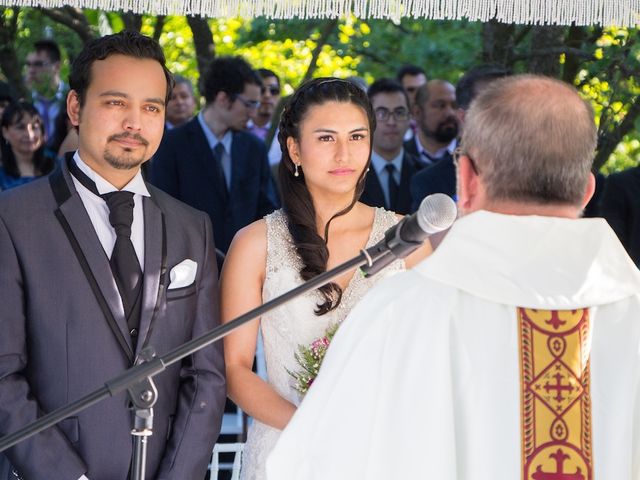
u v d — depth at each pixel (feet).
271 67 37.29
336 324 14.94
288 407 14.52
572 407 9.73
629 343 9.89
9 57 32.55
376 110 27.91
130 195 14.40
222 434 23.47
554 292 9.77
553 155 9.75
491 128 9.89
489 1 14.29
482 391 9.77
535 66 27.78
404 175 28.14
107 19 36.01
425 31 36.70
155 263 14.33
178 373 14.47
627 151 32.30
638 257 25.40
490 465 9.74
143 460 11.53
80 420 13.85
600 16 14.44
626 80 27.35
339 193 15.06
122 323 13.99
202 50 31.99
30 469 13.55
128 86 14.32
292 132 15.07
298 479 10.18
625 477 9.78
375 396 9.99
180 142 27.55
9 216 14.08
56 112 32.45
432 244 17.57
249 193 27.71
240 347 14.93
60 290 13.96
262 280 15.17
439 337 9.79
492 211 10.00
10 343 13.76
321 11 14.30
